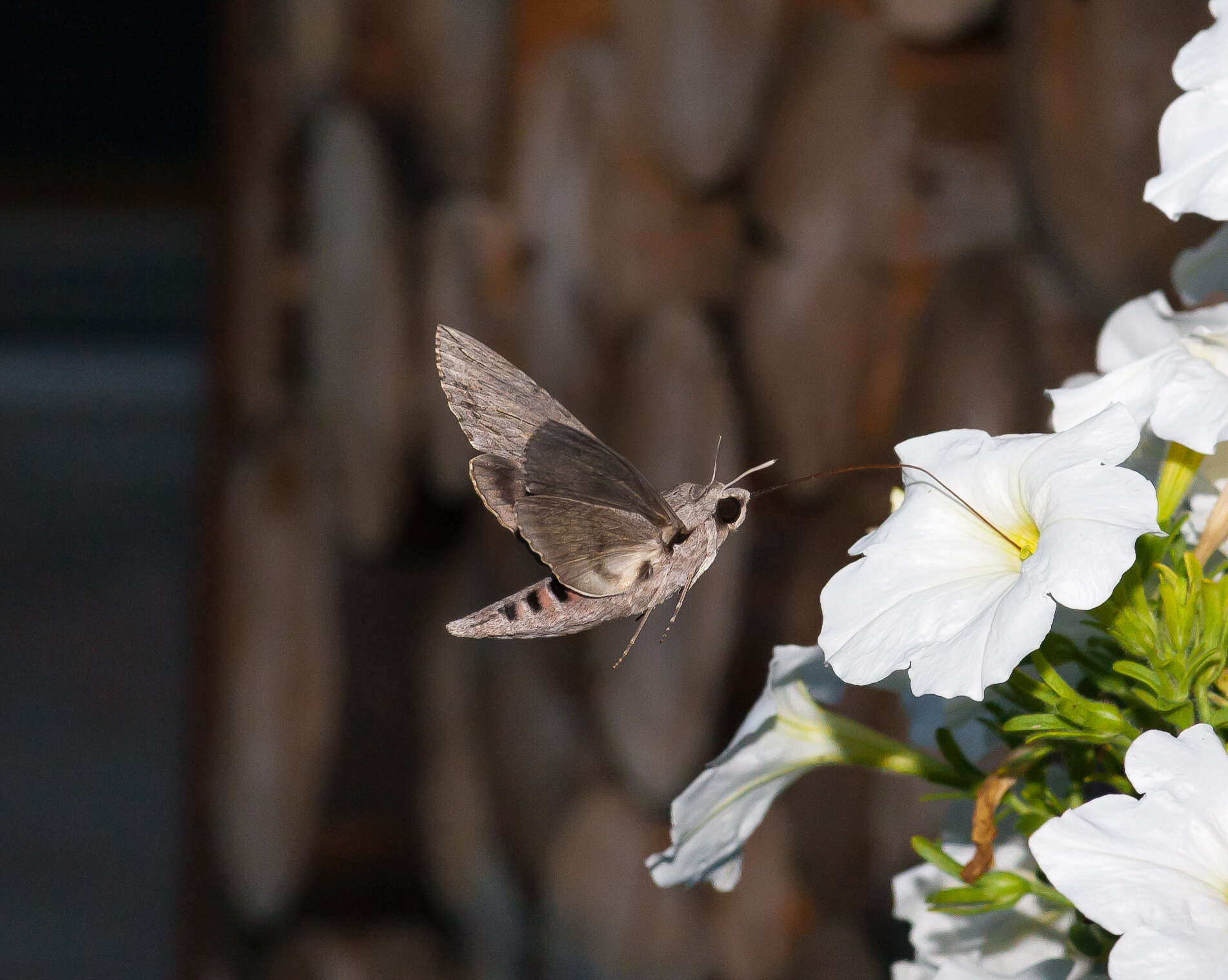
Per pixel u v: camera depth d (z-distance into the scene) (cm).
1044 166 193
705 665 221
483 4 244
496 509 157
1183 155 154
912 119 205
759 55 213
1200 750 152
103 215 1315
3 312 1067
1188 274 157
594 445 156
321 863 275
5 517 734
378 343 257
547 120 235
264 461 292
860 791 214
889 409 208
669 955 238
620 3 227
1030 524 154
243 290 292
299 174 282
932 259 205
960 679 152
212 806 304
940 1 199
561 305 235
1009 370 196
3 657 589
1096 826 152
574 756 245
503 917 262
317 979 272
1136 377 154
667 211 222
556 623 157
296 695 281
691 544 158
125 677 573
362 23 262
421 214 258
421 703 273
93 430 862
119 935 404
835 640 154
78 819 471
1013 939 157
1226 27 154
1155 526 152
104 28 1349
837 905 219
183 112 1358
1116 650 154
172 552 700
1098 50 185
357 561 270
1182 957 151
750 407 217
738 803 158
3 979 377
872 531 155
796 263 210
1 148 1329
